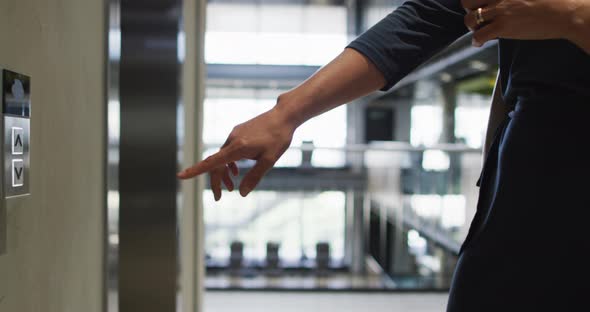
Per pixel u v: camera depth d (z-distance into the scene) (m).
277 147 0.76
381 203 5.66
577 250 0.66
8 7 0.78
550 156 0.68
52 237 0.98
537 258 0.68
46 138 0.94
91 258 1.22
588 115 0.67
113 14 1.30
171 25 1.79
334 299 5.07
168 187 1.82
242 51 9.41
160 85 1.79
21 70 0.83
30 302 0.89
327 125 7.68
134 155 1.81
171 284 1.83
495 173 0.77
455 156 5.42
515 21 0.56
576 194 0.66
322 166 5.80
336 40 9.34
